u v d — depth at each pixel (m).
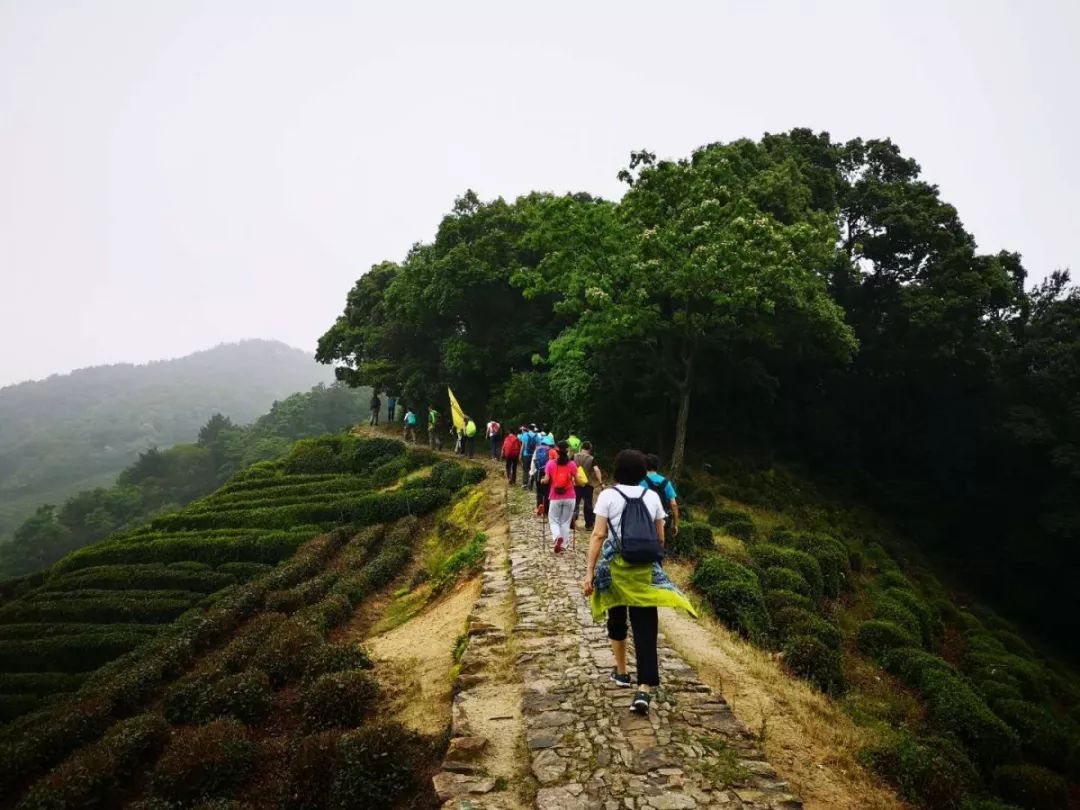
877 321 28.80
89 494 94.31
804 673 9.12
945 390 28.97
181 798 6.70
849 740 6.62
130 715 11.67
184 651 13.88
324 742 6.16
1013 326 29.81
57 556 83.12
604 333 19.81
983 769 9.49
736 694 7.02
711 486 23.45
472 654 7.43
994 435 26.97
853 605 16.61
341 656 9.09
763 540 18.48
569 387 24.00
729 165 20.77
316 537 23.59
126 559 24.62
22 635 19.83
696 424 28.25
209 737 7.22
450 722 6.41
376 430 42.03
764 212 23.19
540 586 9.84
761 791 4.45
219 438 108.94
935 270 26.78
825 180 27.30
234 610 16.02
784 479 26.25
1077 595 24.27
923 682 11.03
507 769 4.94
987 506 27.80
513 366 33.09
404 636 11.18
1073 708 14.88
